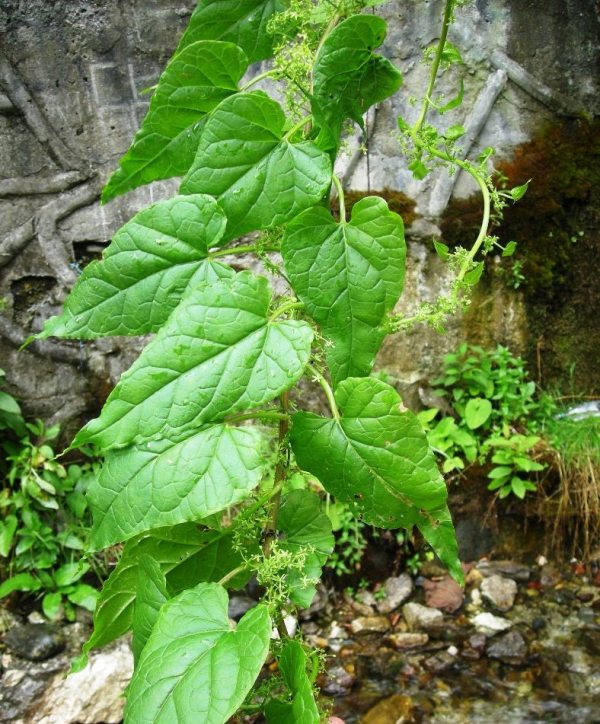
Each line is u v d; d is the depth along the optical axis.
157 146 1.05
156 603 0.93
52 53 2.32
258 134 0.90
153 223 0.89
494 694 2.19
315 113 0.93
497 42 2.45
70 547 2.43
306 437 0.94
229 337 0.83
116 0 2.30
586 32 2.49
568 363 2.86
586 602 2.52
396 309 2.69
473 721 2.10
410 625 2.46
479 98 2.49
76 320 0.90
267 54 1.23
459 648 2.37
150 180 1.12
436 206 2.59
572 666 2.28
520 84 2.49
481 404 2.64
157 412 0.82
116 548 2.46
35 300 2.54
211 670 0.76
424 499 0.92
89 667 2.15
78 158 2.42
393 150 2.53
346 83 0.98
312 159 0.91
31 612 2.35
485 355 2.73
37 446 2.53
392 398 0.90
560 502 2.60
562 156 2.60
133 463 0.85
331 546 1.07
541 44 2.48
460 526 2.68
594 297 2.80
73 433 2.62
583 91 2.55
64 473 2.42
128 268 0.89
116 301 0.90
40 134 2.37
